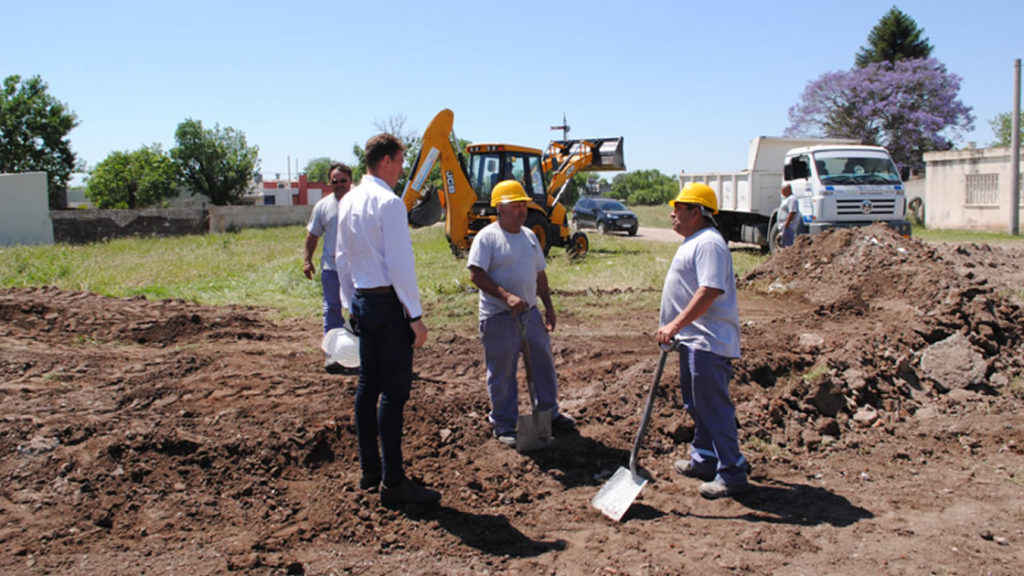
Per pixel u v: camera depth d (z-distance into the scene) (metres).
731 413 4.11
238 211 37.88
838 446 4.88
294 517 3.74
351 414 4.80
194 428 4.44
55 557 3.19
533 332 4.79
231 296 10.38
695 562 3.37
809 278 10.04
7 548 3.21
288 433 4.44
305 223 42.28
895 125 40.12
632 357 6.72
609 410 5.20
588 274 12.95
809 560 3.39
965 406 5.55
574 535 3.68
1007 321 6.91
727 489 4.09
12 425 4.23
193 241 23.94
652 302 9.78
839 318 7.57
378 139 3.81
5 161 42.31
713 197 4.07
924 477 4.42
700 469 4.36
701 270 3.90
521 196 4.62
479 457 4.59
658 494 4.18
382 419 3.77
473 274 4.65
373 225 3.65
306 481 4.15
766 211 18.28
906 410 5.49
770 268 10.96
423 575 3.23
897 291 8.35
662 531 3.71
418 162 14.66
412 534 3.61
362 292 3.73
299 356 6.60
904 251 9.33
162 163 48.31
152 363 5.98
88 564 3.15
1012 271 11.67
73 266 13.49
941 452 4.80
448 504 3.95
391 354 3.74
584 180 51.94
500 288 4.57
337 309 6.36
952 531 3.69
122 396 4.97
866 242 9.71
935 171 27.73
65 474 3.83
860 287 8.87
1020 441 4.86
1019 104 22.89
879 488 4.26
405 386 3.80
